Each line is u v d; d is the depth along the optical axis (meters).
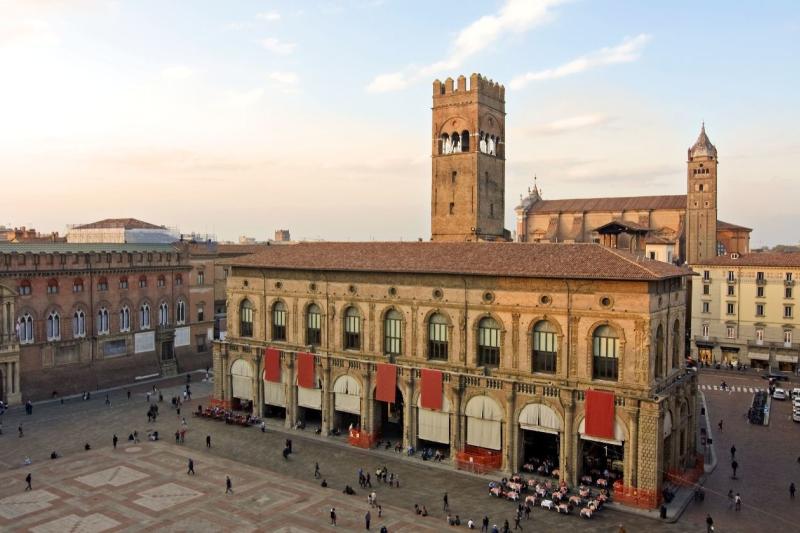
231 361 89.19
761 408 91.62
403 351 74.38
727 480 65.19
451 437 69.06
